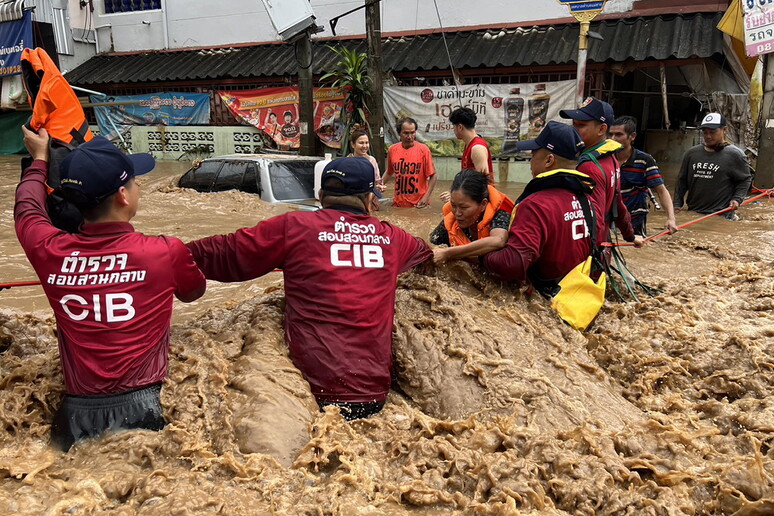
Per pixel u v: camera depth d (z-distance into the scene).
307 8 12.86
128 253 2.80
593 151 4.54
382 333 3.25
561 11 14.01
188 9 17.91
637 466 2.62
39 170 3.13
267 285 5.49
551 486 2.48
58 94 3.46
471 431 2.85
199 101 16.84
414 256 3.70
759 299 4.84
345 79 13.34
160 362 2.94
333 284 3.19
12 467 2.48
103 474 2.48
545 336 3.70
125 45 18.94
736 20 11.12
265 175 9.05
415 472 2.57
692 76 12.56
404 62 13.98
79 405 2.76
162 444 2.66
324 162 8.79
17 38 16.78
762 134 10.30
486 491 2.46
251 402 2.84
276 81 15.87
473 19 14.82
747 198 9.86
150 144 17.70
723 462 2.64
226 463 2.52
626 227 5.12
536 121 13.13
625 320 4.38
